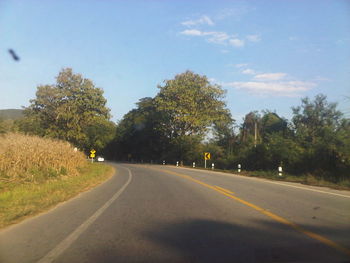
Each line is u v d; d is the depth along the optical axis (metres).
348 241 7.12
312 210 10.84
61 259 6.15
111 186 18.94
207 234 7.78
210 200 13.05
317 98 50.28
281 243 6.98
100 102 40.72
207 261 5.95
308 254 6.27
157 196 14.35
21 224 9.02
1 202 11.92
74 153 29.14
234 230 8.14
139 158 88.81
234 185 19.19
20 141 21.66
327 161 27.77
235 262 5.89
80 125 40.59
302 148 34.12
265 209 11.00
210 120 60.00
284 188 17.88
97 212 10.73
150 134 78.75
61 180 20.42
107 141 91.50
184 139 61.91
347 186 20.91
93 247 6.86
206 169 47.19
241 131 62.44
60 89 39.88
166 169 39.59
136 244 7.03
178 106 60.44
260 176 30.59
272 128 61.22
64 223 9.12
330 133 30.39
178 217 9.77
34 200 12.63
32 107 39.69
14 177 18.30
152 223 9.01
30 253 6.52
